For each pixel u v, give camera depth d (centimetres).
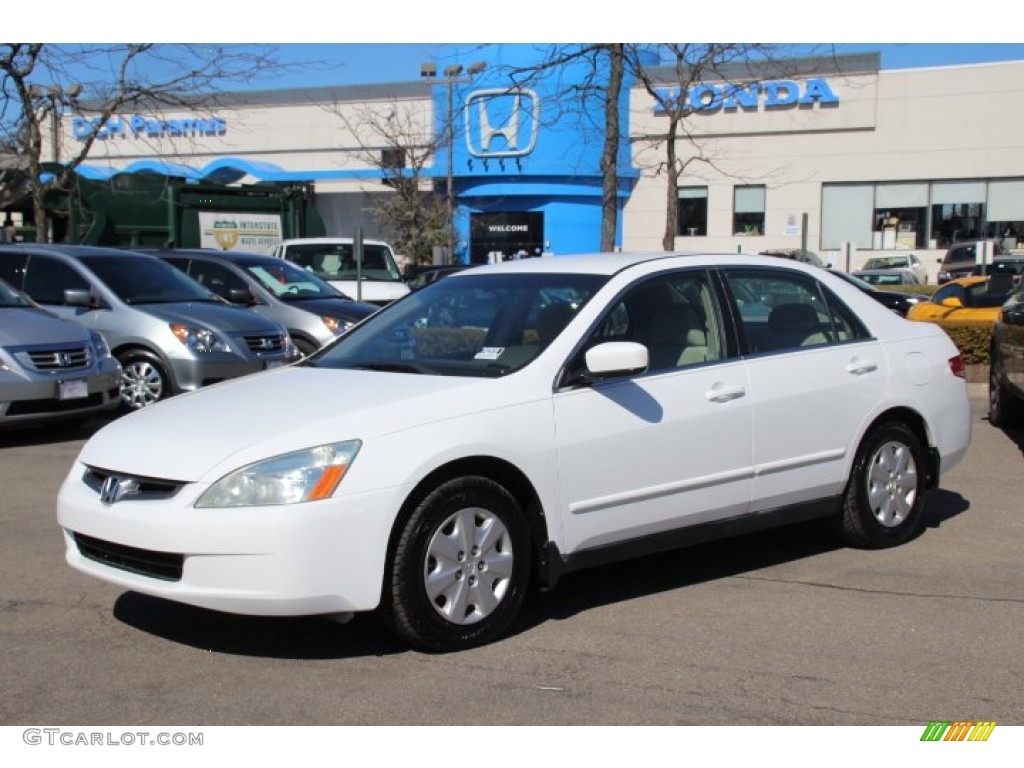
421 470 454
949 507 755
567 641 491
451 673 453
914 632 504
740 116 3722
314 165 4178
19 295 1070
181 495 444
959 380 679
